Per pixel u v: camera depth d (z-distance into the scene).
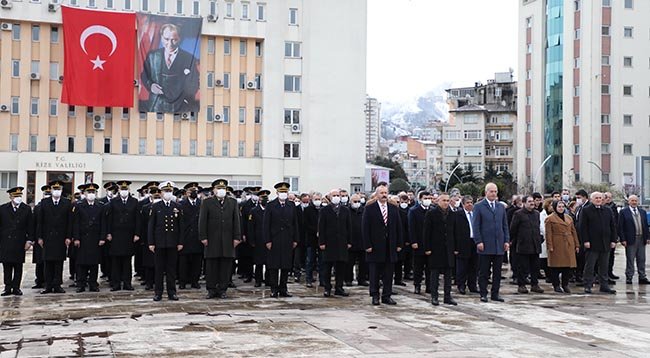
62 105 45.91
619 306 13.54
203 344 9.39
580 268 17.75
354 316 11.90
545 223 15.95
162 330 10.41
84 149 46.41
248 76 49.66
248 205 17.67
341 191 17.16
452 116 104.06
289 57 50.41
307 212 17.42
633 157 55.91
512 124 94.06
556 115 59.47
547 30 60.91
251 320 11.39
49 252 14.95
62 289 15.34
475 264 15.87
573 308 13.20
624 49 55.94
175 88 47.28
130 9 47.16
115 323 11.03
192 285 16.42
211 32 48.47
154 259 14.73
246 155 49.59
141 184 47.31
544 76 61.72
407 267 18.50
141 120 47.56
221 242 14.28
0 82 44.81
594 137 55.47
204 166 48.47
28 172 43.84
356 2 51.53
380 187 13.59
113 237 15.57
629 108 55.94
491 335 10.23
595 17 55.78
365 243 13.47
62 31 46.00
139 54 46.72
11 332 10.23
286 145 50.28
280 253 14.58
